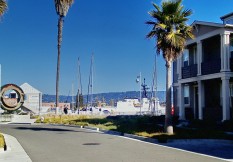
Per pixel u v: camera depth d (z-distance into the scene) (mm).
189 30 21656
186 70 30156
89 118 42281
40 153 14617
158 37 21078
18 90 45094
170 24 21109
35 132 25141
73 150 15305
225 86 25016
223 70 25172
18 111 49469
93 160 12500
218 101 28141
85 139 19969
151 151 14688
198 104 28953
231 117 26109
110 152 14477
